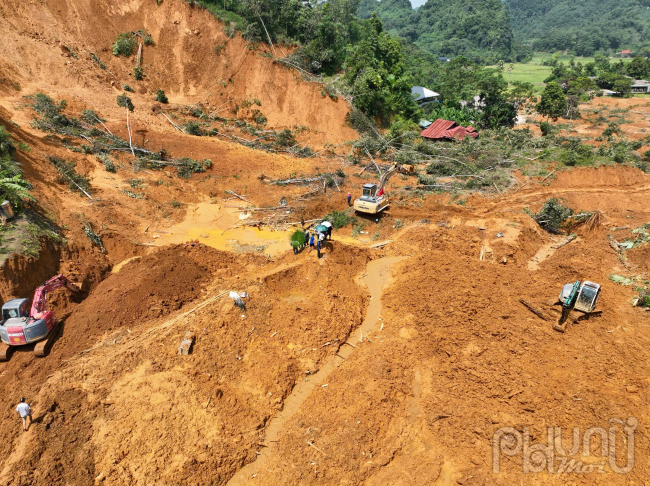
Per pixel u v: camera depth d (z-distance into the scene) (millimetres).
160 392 12984
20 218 17641
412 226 23375
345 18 62594
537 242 23000
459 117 51562
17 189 17750
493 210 25125
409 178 29828
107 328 15680
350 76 44469
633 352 14227
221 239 22359
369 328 16766
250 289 17688
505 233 22141
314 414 12805
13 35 33094
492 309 16594
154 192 25125
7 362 13914
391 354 14953
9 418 11984
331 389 13680
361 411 12688
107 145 27891
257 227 23578
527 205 25750
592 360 14039
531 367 13906
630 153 35812
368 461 11414
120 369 13812
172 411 12430
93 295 17375
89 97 33688
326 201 25766
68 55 35750
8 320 14023
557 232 24281
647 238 21266
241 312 16391
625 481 10344
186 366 14031
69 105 31172
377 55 47312
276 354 14898
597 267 19969
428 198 26250
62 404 12469
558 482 10531
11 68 31219
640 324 15695
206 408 12656
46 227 18344
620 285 18375
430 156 34281
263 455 11844
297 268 19250
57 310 16062
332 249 20500
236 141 35469
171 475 10852
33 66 32844
